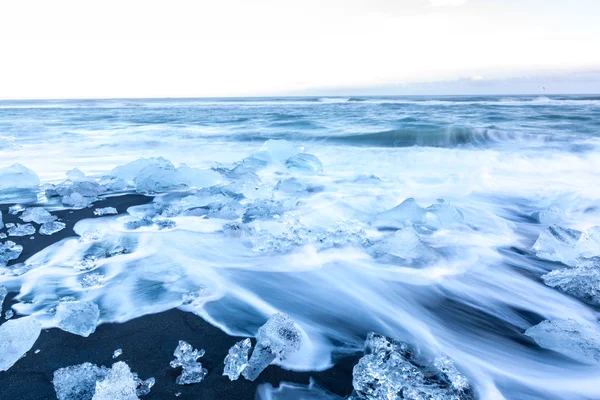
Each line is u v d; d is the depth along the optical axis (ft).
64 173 23.62
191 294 8.90
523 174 22.49
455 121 46.42
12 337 6.56
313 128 43.50
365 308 8.80
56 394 5.69
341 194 18.83
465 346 7.36
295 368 6.52
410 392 5.39
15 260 10.61
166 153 30.94
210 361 6.66
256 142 35.53
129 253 11.39
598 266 9.23
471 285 9.84
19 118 63.82
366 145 34.78
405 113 61.57
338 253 11.64
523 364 6.82
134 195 18.60
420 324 8.14
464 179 21.15
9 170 18.80
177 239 12.57
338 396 5.92
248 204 16.87
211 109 84.79
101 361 6.56
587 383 6.37
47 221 14.05
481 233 13.58
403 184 20.68
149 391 5.90
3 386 5.87
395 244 11.38
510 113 56.85
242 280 10.00
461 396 5.54
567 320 7.56
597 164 23.68
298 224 14.16
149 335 7.38
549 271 10.55
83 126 48.78
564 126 39.29
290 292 9.46
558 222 14.55
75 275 9.87
